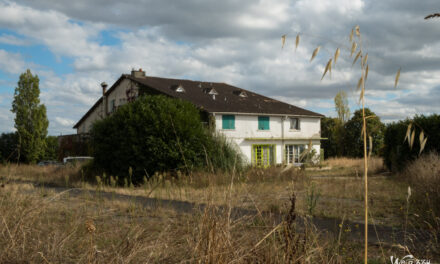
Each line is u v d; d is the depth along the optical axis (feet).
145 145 56.54
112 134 59.52
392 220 24.08
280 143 107.76
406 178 46.88
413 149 60.59
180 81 118.21
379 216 25.67
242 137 98.68
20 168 64.75
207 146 57.52
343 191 34.40
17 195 16.65
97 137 62.69
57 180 58.85
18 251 11.37
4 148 97.25
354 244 16.98
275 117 107.04
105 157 60.90
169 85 109.81
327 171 81.61
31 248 11.59
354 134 131.44
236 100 110.32
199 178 20.66
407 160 60.64
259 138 101.76
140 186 50.62
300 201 27.30
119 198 33.09
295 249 9.81
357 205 30.14
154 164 56.08
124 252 10.44
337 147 142.51
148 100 61.98
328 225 21.83
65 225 16.02
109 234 15.46
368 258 14.74
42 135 105.29
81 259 10.41
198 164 55.06
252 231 11.26
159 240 11.43
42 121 104.99
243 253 9.75
